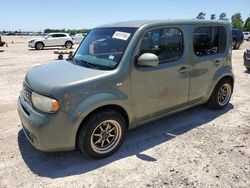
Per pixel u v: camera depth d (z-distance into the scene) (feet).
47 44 79.46
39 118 10.20
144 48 12.07
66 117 10.17
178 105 14.51
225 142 13.30
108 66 11.66
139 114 12.62
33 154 12.03
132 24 12.78
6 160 11.50
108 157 11.83
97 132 11.33
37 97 10.44
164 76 13.02
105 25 14.61
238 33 72.38
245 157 11.85
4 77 29.58
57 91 9.98
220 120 16.25
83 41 15.12
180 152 12.28
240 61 44.68
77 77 10.71
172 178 10.28
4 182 9.98
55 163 11.33
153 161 11.50
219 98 17.72
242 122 15.97
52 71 11.89
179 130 14.76
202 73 15.26
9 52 65.57
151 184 9.91
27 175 10.46
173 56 13.41
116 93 11.29
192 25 14.20
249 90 23.73
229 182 10.04
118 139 12.08
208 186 9.80
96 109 11.00
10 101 20.07
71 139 10.49
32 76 11.85
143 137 13.87
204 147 12.76
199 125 15.48
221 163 11.34
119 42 12.09
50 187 9.73
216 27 15.72
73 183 9.98
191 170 10.82
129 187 9.75
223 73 16.74
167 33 12.97
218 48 16.22
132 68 11.67
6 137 13.73
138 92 12.14
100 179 10.23
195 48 14.55
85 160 11.57
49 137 10.21
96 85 10.68
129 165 11.19
